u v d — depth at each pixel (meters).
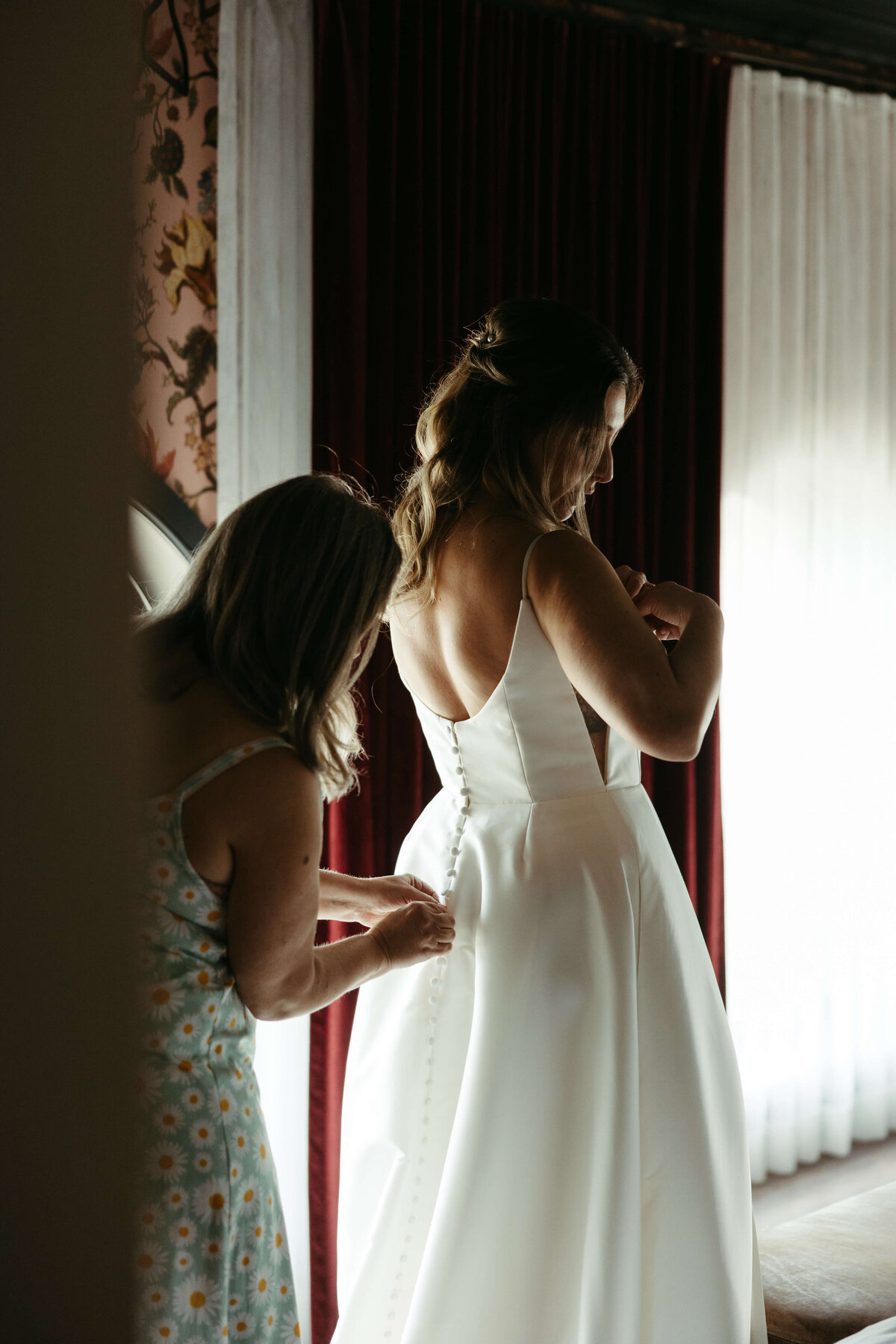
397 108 2.28
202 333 2.22
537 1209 1.18
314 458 2.27
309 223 2.28
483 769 1.31
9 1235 0.23
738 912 2.93
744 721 2.92
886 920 3.20
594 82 2.52
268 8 2.22
